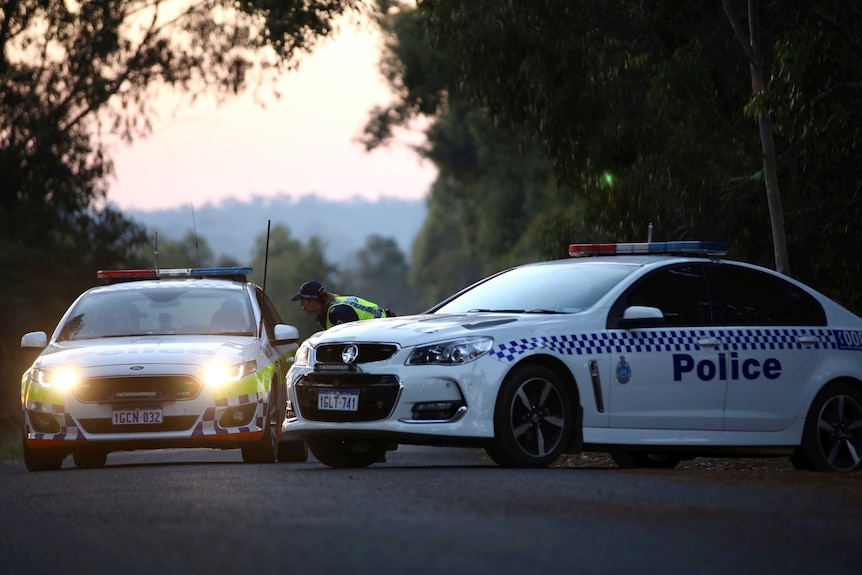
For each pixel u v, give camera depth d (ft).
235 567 49.65
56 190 339.57
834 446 107.86
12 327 324.19
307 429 98.27
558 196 487.20
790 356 105.60
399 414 94.22
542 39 183.52
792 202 180.55
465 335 94.68
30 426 121.19
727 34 176.65
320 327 142.41
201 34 334.44
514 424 94.43
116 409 119.44
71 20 325.62
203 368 120.88
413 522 60.85
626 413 98.12
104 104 335.06
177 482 85.66
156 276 145.59
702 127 165.78
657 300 101.96
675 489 74.08
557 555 51.93
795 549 54.60
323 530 58.65
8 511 73.72
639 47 187.32
